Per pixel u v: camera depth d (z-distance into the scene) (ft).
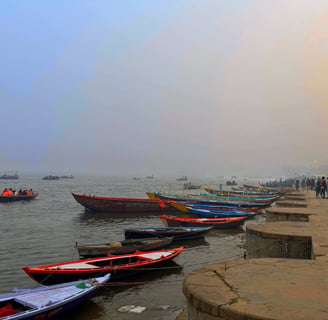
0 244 74.23
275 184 372.58
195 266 55.42
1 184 441.27
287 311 12.09
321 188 101.76
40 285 46.55
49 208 147.64
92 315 36.68
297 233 30.73
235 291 14.33
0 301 34.32
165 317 36.04
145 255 53.26
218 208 119.75
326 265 18.83
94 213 128.67
